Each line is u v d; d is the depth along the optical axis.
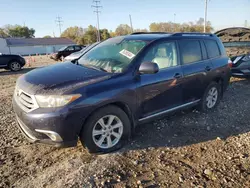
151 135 4.00
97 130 3.31
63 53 21.86
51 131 2.94
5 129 4.25
